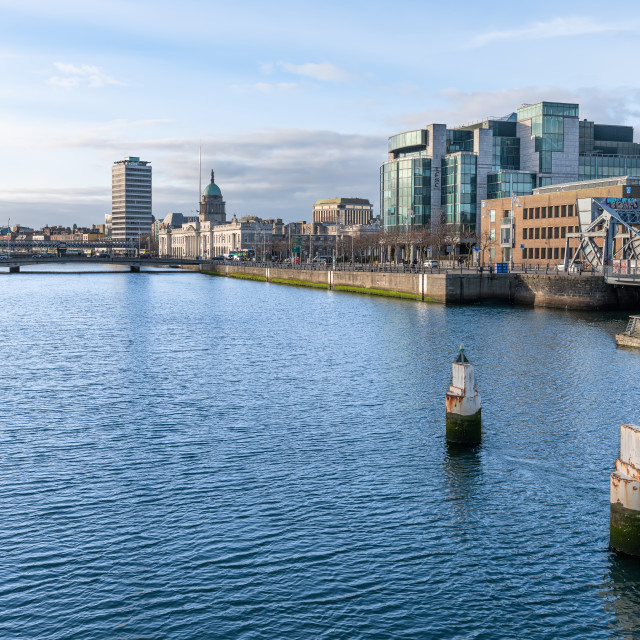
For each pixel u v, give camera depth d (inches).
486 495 1213.1
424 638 837.8
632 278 3531.0
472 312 3919.8
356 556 1011.9
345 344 2851.9
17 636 841.5
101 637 840.9
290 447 1475.1
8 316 4178.2
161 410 1797.5
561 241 5177.2
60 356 2647.6
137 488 1258.0
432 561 997.2
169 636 841.5
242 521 1121.4
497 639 837.2
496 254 6018.7
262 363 2448.3
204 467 1360.7
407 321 3548.2
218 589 931.3
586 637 842.2
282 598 912.3
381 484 1264.8
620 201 4094.5
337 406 1809.8
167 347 2869.1
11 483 1286.9
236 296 5812.0
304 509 1163.3
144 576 963.3
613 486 1005.2
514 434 1535.4
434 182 7573.8
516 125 7603.4
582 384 1983.3
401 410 1758.1
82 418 1724.9
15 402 1894.7
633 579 951.6
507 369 2198.6
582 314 3740.2
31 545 1048.8
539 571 971.9
